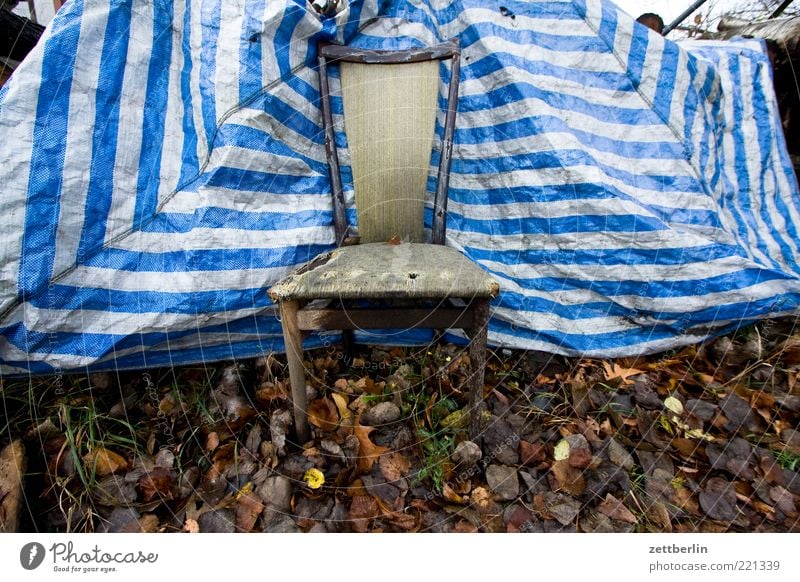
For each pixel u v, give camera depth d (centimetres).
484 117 98
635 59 97
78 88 71
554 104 96
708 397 91
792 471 74
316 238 96
